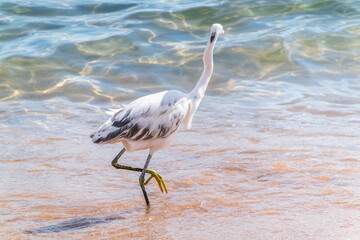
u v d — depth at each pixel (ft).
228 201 29.37
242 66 59.06
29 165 35.24
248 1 73.15
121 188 32.01
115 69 57.77
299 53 61.21
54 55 59.21
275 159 35.83
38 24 66.28
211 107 49.24
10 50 59.62
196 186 31.91
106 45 61.93
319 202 28.66
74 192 31.07
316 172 33.30
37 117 46.19
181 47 62.34
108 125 28.48
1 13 68.33
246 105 49.75
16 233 25.43
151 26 66.74
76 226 26.37
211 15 69.72
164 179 33.14
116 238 24.84
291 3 72.43
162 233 25.31
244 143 39.40
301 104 49.44
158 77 57.11
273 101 50.70
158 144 30.25
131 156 37.47
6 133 41.73
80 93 53.11
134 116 28.66
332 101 50.16
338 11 70.28
